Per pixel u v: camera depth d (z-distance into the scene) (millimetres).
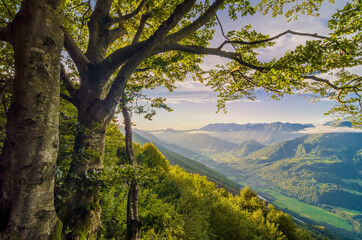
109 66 3713
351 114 5004
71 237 2865
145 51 3492
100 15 4234
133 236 3111
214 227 14320
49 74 2432
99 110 3539
